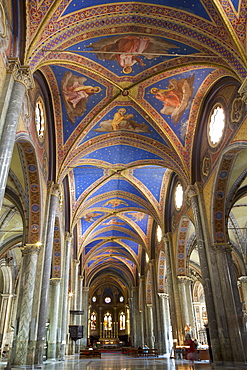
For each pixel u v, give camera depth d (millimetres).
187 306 18016
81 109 14742
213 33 10250
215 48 10531
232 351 11328
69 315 22203
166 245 20266
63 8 9758
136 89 14188
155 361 14906
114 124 16062
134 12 10742
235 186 13555
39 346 11055
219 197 13281
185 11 10312
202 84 13562
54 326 15695
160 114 15266
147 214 25156
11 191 13555
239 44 9633
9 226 20000
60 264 17234
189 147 15570
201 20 10227
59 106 14281
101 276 47562
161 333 22969
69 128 15148
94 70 12883
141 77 13586
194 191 14820
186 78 13367
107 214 25734
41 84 12750
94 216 25500
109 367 10188
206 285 12797
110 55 12359
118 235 30781
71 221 20266
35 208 12445
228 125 12234
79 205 21125
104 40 11539
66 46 11086
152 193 21641
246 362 10812
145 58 12625
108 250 34875
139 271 33000
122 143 17328
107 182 21344
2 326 24031
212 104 13977
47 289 12117
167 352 22281
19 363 9984
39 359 10906
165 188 21359
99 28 11008
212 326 12070
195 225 14391
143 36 11523
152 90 14195
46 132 14164
